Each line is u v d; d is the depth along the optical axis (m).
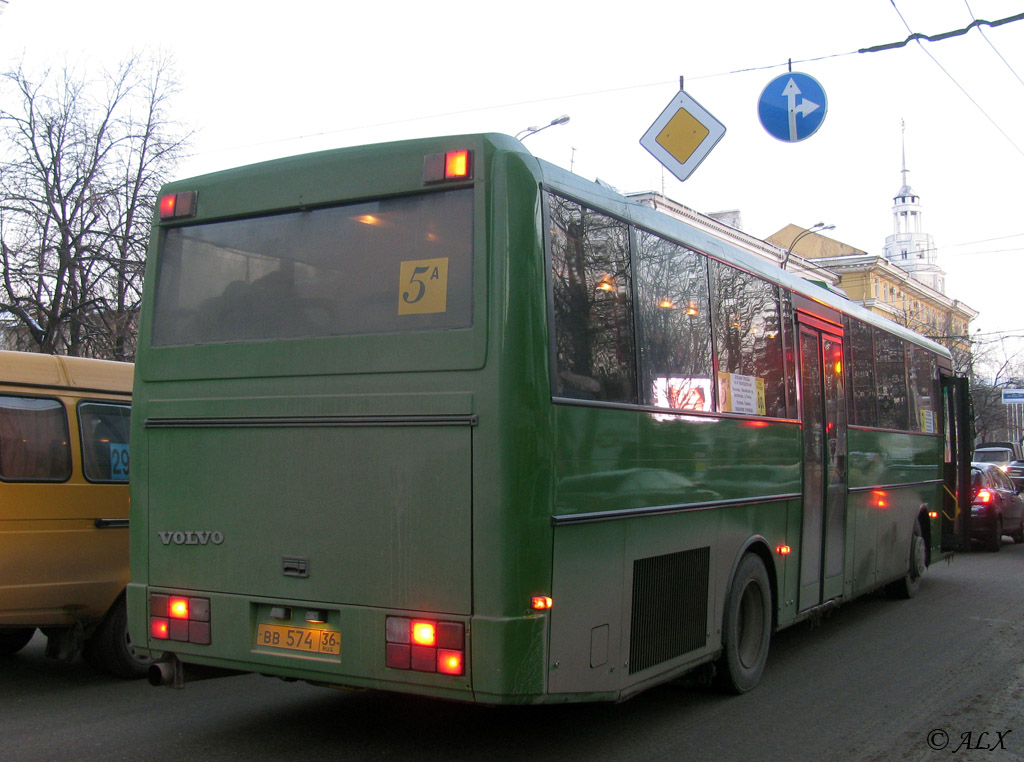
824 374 9.05
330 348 5.10
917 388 12.46
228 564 5.30
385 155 5.11
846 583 9.42
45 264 24.78
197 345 5.54
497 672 4.51
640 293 5.79
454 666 4.59
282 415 5.20
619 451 5.36
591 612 5.05
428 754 5.49
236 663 5.21
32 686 7.28
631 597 5.45
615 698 5.24
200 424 5.45
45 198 24.92
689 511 6.15
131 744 5.63
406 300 4.95
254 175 5.50
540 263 4.82
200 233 5.70
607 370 5.33
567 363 4.97
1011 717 6.50
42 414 7.05
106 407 7.57
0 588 6.61
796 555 8.09
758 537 7.24
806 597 8.31
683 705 6.74
